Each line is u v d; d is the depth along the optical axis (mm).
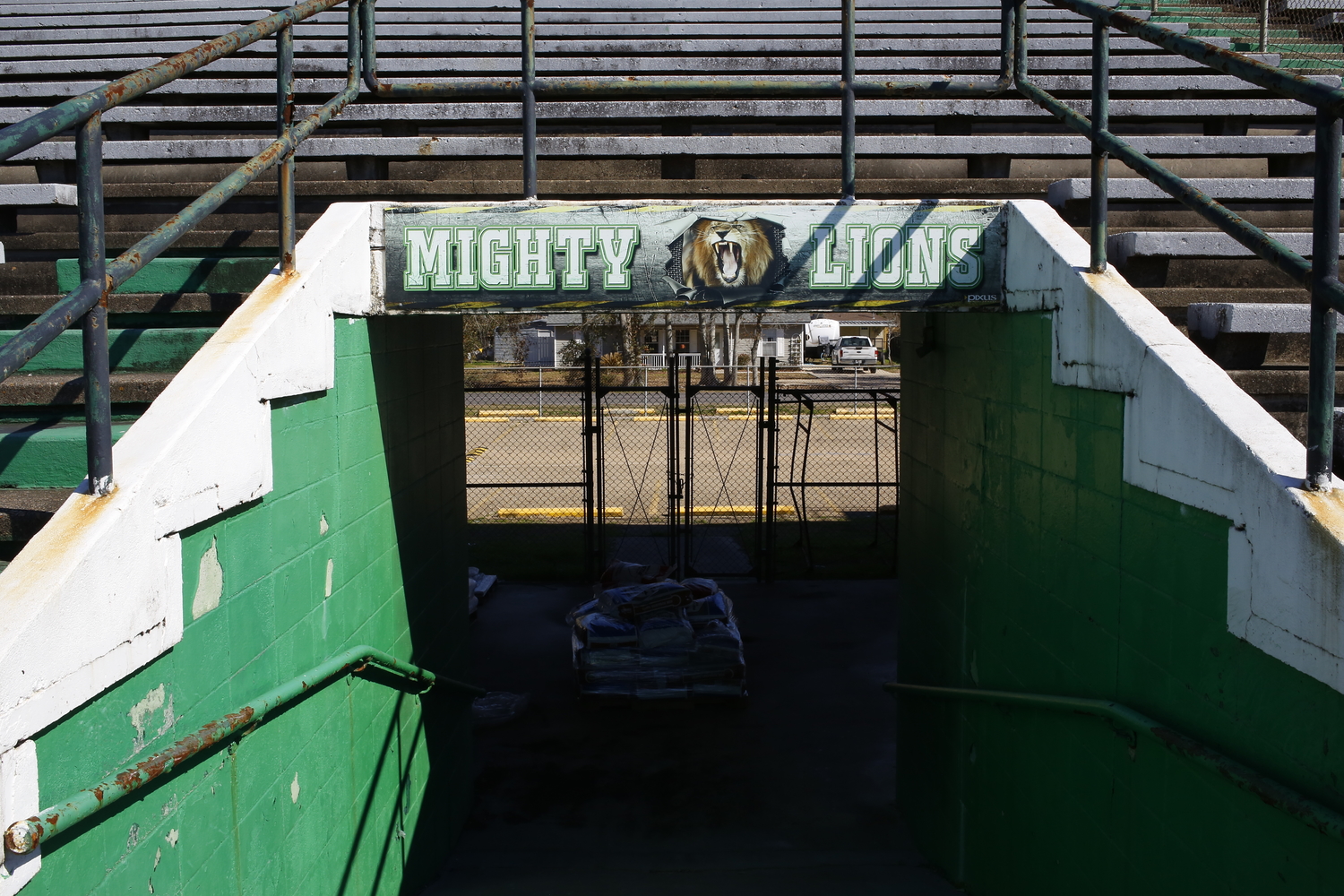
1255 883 2250
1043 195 5637
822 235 3814
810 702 7996
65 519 2049
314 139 5785
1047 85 6445
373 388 4113
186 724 2455
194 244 4684
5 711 1697
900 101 6344
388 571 4363
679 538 14039
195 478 2461
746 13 9180
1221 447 2338
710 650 7805
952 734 4887
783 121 6828
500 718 7605
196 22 9000
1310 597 1979
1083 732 3264
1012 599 4008
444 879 5105
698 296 3820
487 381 34000
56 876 1878
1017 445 3922
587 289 3807
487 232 3812
